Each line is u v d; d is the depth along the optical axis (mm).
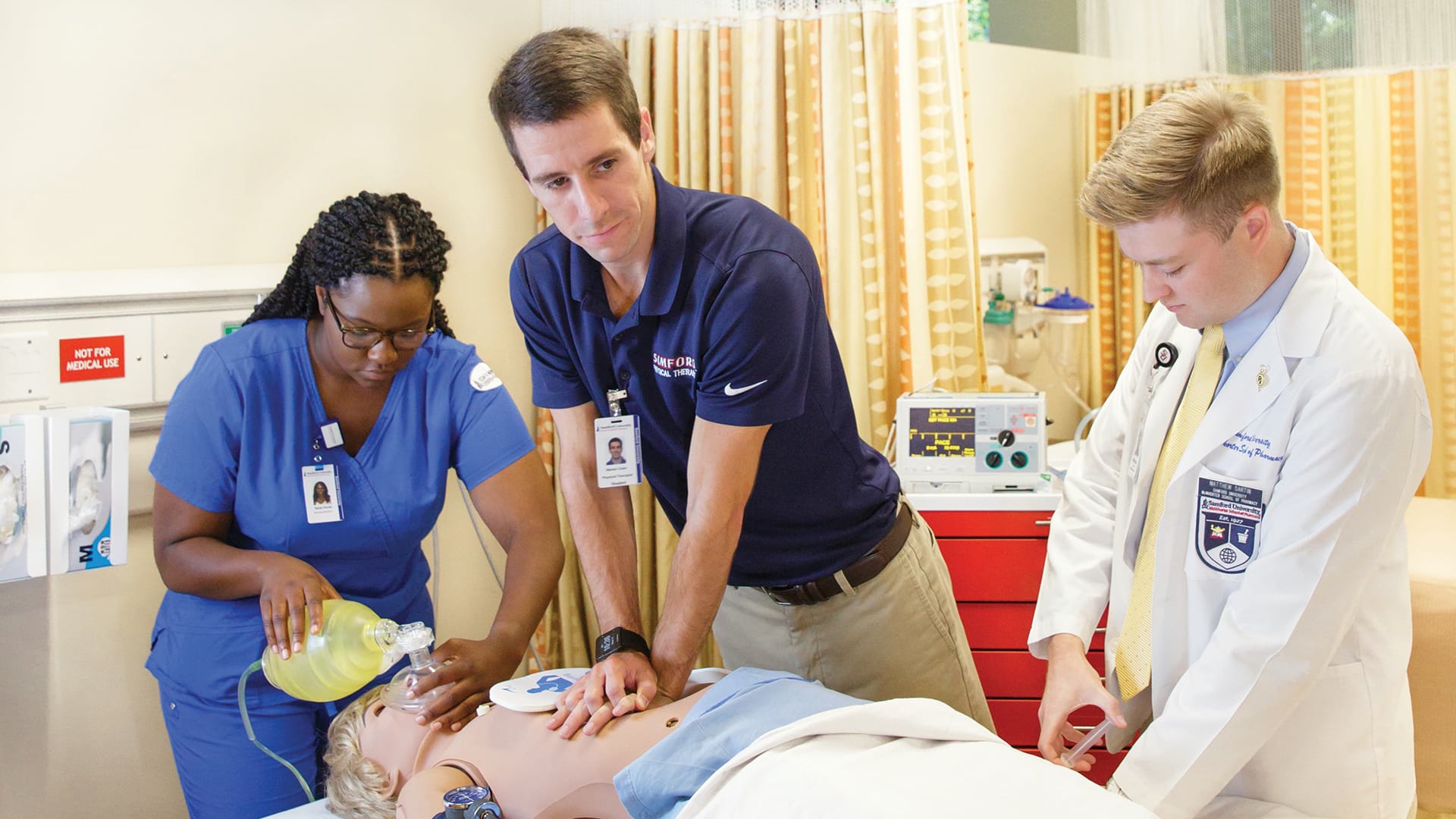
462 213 2648
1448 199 2932
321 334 1739
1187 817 1380
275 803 1755
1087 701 1517
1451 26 2863
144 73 2057
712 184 2791
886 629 1670
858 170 2752
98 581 2055
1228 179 1236
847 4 2691
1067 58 3443
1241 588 1352
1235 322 1399
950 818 1027
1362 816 1413
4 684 1968
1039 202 3406
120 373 2006
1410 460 1272
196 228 2154
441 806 1282
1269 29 2943
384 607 1897
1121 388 1755
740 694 1284
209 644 1717
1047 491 2375
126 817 2135
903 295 2760
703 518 1411
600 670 1408
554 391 1630
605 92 1216
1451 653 2277
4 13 1878
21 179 1921
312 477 1750
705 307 1355
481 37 2643
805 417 1485
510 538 1854
